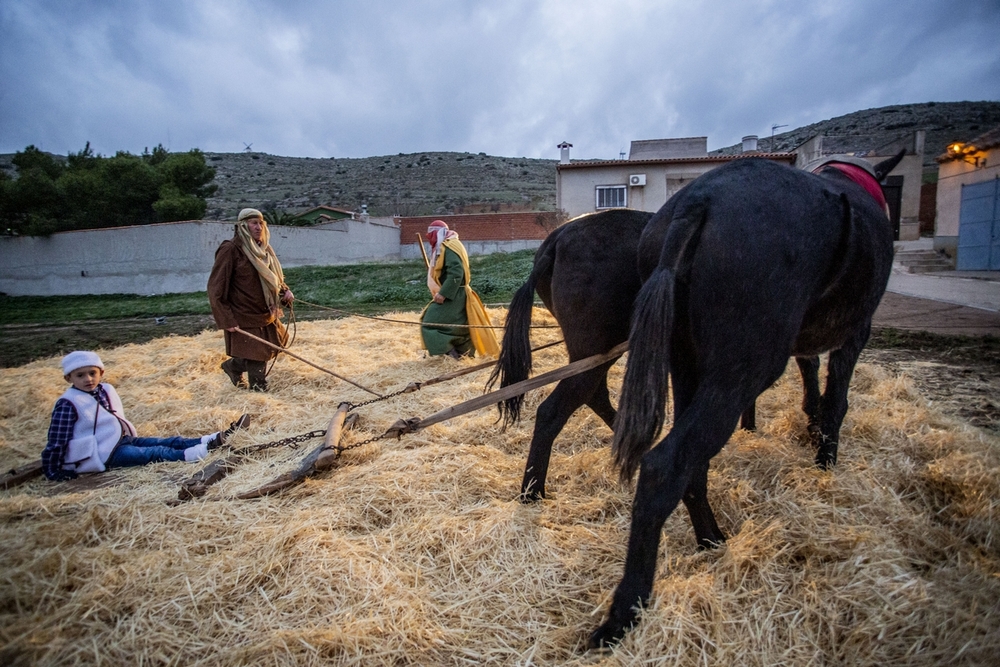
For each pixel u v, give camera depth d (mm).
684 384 2334
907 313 9469
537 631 2113
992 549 2436
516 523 2768
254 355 5531
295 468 3406
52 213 27344
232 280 5469
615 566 2449
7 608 2172
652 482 2023
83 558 2443
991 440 3396
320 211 39312
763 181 2229
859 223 2381
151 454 3799
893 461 3225
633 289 2795
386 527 2854
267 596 2258
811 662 1894
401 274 21047
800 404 4496
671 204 2375
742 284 2066
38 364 7641
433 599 2289
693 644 1965
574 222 3070
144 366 6797
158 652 1987
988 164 14062
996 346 6707
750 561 2332
